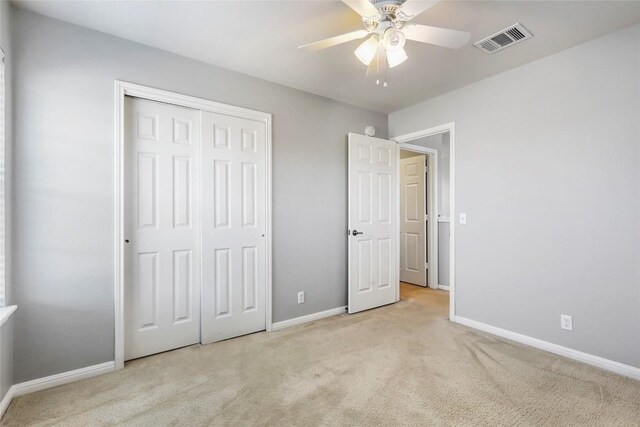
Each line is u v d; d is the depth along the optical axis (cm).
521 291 269
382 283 376
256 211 294
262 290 297
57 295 205
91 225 215
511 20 205
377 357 240
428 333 289
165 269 252
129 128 237
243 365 229
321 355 245
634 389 196
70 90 209
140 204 241
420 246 483
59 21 206
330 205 345
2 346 174
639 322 208
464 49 241
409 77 291
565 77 243
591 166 229
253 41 232
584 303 233
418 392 193
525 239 266
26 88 195
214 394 192
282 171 309
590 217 230
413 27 174
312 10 196
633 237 211
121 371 221
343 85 309
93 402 185
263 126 297
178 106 256
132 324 238
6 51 183
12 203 191
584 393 192
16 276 192
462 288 313
